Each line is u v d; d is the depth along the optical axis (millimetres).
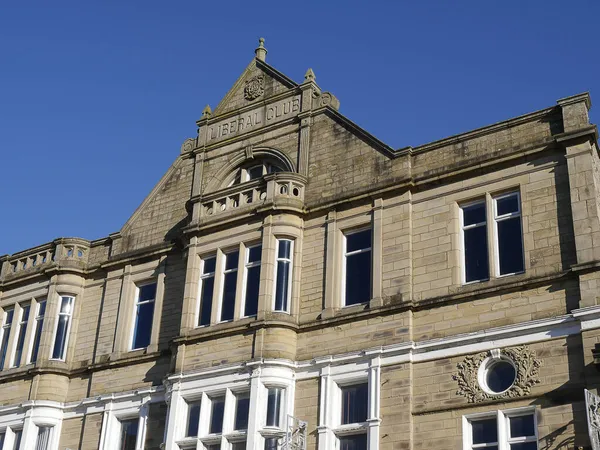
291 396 27250
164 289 32625
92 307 34562
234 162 33344
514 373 24172
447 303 25969
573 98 26391
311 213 29922
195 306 30297
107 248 35469
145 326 32969
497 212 26797
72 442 32125
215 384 28234
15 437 33125
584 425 22453
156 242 34031
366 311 27047
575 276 24203
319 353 27500
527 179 26359
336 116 31297
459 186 27484
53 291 34719
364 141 30172
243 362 27797
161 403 30312
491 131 27734
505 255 26094
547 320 24031
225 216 30703
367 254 28547
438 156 28438
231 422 27562
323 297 28344
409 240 27547
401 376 25609
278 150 32250
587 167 25266
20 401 33406
